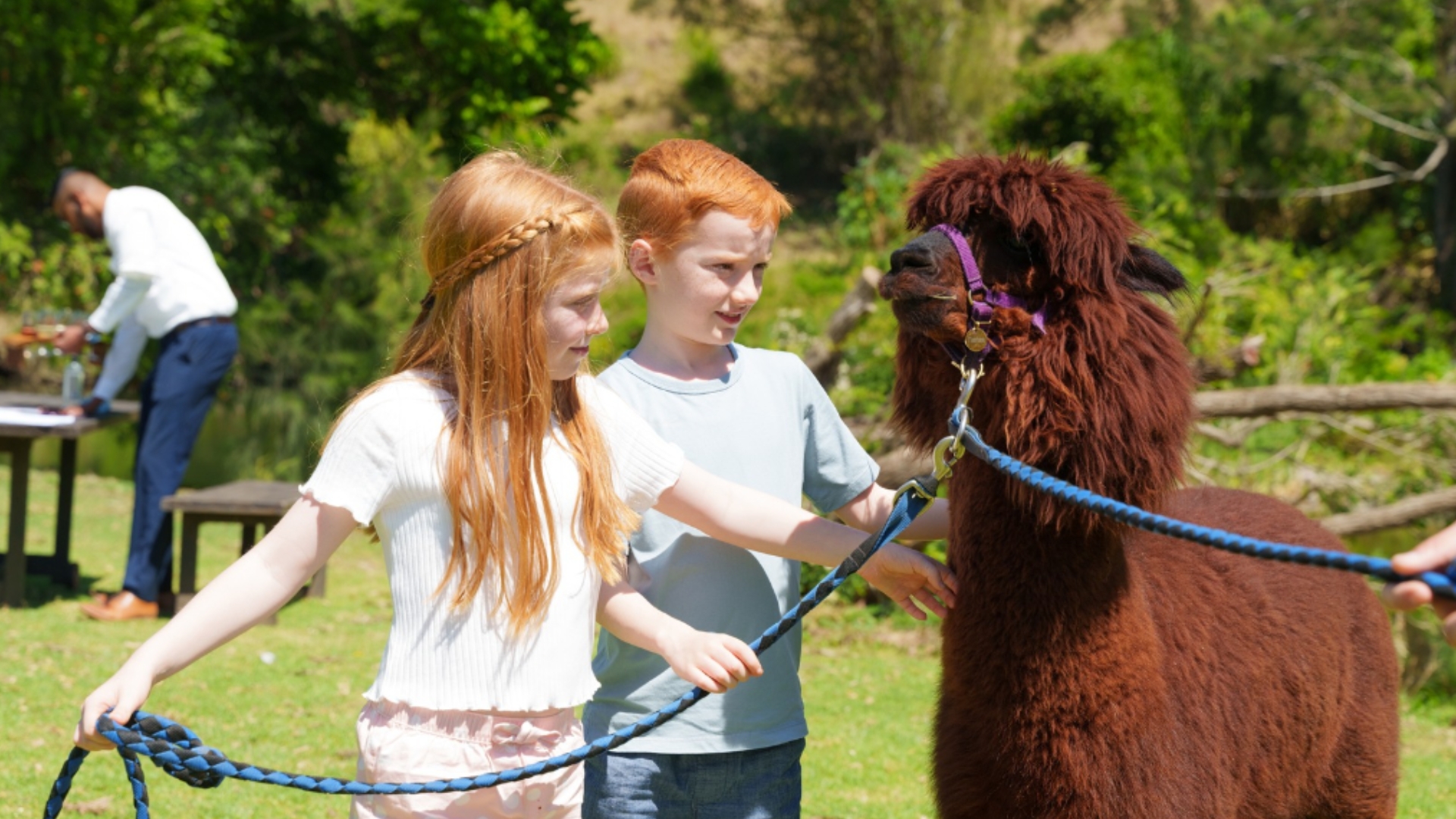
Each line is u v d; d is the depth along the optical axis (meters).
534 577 2.36
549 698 2.38
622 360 3.15
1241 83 21.52
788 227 24.08
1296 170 21.27
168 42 14.82
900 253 2.62
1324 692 3.35
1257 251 15.02
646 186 2.99
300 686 6.04
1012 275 2.61
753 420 3.08
